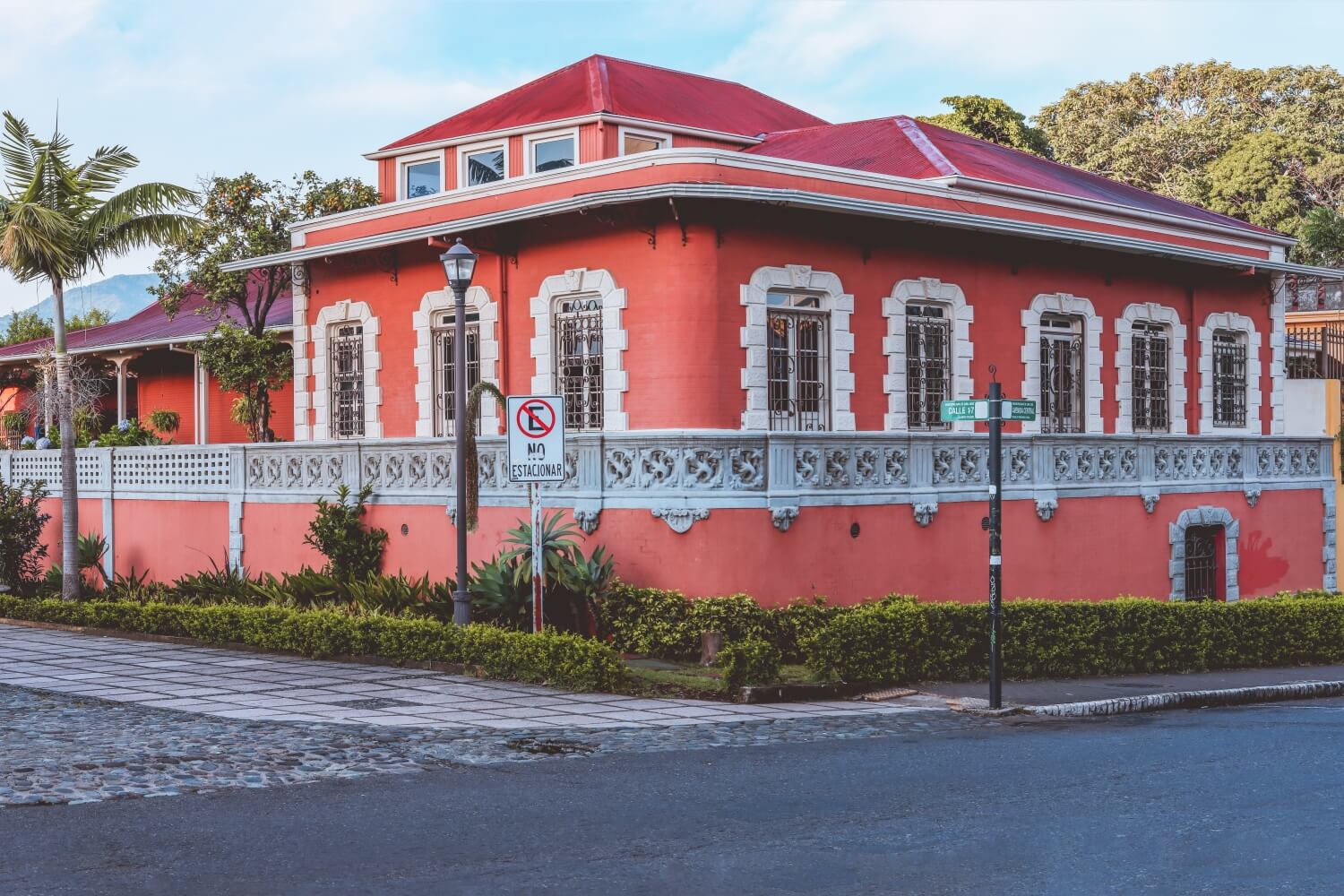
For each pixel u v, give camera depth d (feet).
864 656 51.75
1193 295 82.84
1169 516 77.00
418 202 73.15
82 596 76.48
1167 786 33.53
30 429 120.98
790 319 63.52
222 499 75.56
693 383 60.03
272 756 36.83
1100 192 85.10
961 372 69.67
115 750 37.58
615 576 59.21
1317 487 87.30
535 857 26.81
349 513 67.62
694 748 38.75
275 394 108.27
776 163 62.75
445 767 35.70
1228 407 85.81
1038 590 69.67
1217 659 64.28
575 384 65.05
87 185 74.23
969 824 29.45
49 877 25.53
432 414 71.61
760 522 58.13
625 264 62.18
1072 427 75.92
